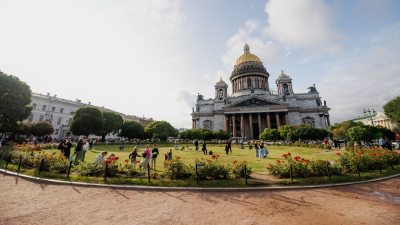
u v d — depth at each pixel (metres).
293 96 72.88
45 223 6.07
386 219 6.43
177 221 6.32
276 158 22.14
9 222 6.05
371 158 14.62
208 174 11.74
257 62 87.88
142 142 57.44
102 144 47.69
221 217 6.64
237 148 39.66
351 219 6.44
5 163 15.12
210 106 83.62
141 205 7.79
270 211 7.18
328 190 9.98
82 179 11.06
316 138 45.59
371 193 9.49
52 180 10.95
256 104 68.56
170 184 10.44
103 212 7.03
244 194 9.26
